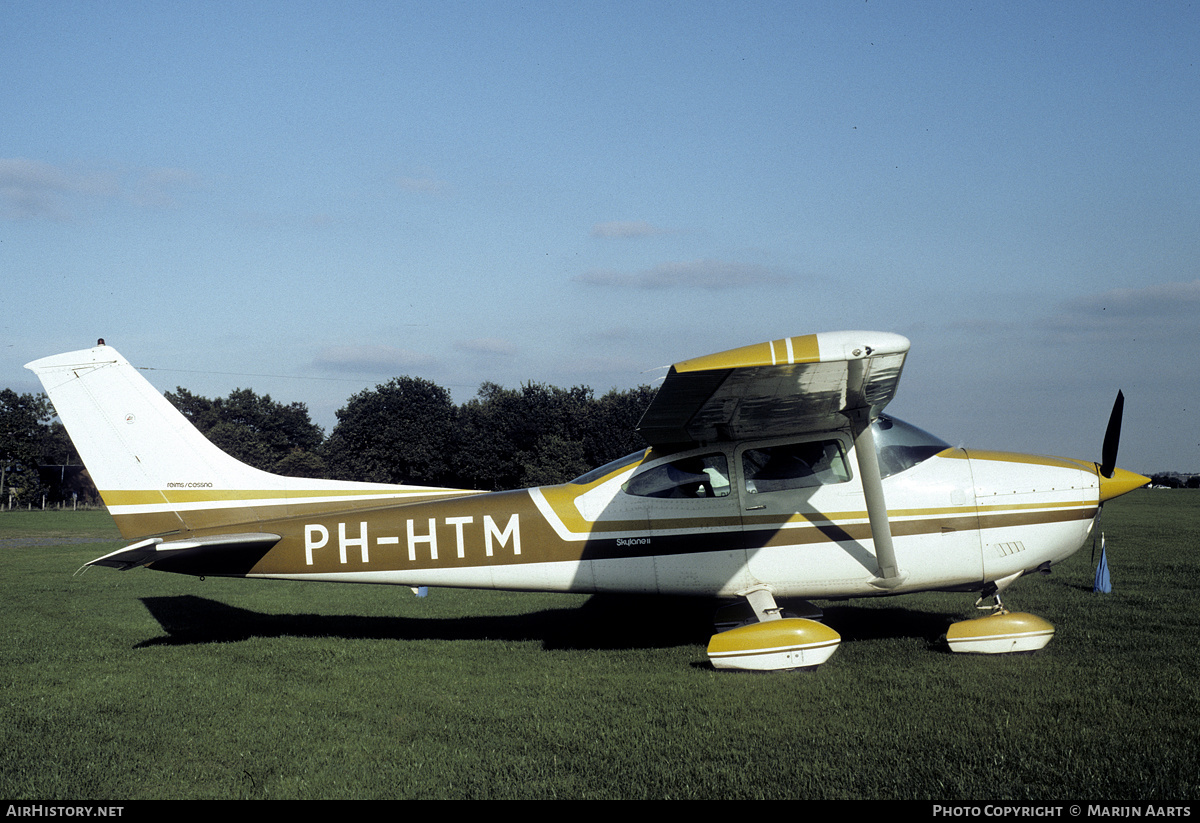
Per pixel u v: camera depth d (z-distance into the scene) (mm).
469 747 4336
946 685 5242
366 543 6984
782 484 6629
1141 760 3828
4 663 6453
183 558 7043
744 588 6652
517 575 6891
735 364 4824
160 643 7203
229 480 7285
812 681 5465
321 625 8094
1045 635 5949
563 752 4219
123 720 4930
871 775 3758
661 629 7637
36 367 7160
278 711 5070
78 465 82625
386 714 4957
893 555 6207
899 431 6867
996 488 6602
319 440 82562
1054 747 4031
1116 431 6680
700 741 4305
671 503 6711
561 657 6473
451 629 7828
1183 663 5699
